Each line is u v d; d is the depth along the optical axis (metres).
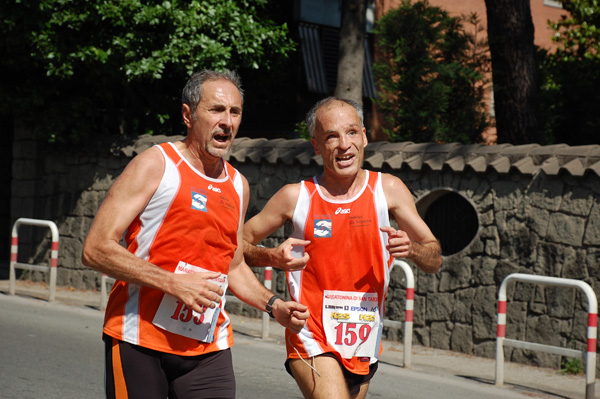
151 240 5.09
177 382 5.19
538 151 12.59
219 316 5.34
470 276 13.22
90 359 11.54
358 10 19.17
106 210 4.98
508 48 18.42
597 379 11.62
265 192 15.84
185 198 5.09
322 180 6.09
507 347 12.75
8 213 22.19
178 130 20.55
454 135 19.42
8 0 16.94
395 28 19.41
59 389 9.73
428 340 13.72
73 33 17.55
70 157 19.14
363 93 23.84
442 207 13.95
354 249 5.91
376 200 5.95
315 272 5.96
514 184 12.77
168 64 18.70
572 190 12.12
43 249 19.61
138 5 16.72
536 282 10.89
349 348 5.92
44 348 12.14
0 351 11.75
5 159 22.06
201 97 5.14
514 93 18.45
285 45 19.64
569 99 21.59
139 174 5.02
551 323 12.19
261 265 6.10
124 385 5.06
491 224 12.97
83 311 15.91
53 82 18.86
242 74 21.00
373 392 10.40
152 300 5.04
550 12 30.11
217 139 5.14
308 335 5.91
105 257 4.88
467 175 13.27
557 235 12.23
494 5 18.50
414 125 19.23
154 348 5.03
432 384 11.01
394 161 14.02
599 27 22.95
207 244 5.18
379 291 5.96
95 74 18.42
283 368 11.62
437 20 19.53
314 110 6.00
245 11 18.64
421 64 19.17
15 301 16.72
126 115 19.98
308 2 23.05
